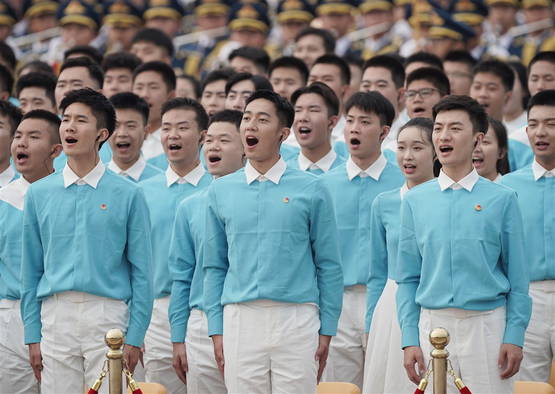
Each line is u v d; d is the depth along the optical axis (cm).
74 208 3012
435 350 2655
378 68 4122
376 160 3506
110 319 2991
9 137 3525
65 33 5716
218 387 3203
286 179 2970
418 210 2886
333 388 2952
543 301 3300
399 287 2914
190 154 3528
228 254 2980
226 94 4025
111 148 3753
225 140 3334
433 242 2848
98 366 2972
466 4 5428
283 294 2909
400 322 2902
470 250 2822
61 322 2992
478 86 4250
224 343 2944
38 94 4109
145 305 3031
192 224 3212
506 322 2828
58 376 3000
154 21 5772
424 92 3934
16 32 6162
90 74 4125
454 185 2866
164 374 3434
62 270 2995
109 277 3008
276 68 4294
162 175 3572
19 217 3294
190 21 6106
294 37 5422
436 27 5309
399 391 3134
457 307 2809
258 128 2950
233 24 5575
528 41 5438
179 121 3516
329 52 4844
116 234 3020
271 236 2934
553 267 3291
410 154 3216
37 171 3319
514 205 2850
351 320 3431
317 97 3631
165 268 3466
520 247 2842
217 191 3000
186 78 4647
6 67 4497
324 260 2967
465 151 2856
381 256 3241
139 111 3672
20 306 3188
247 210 2955
